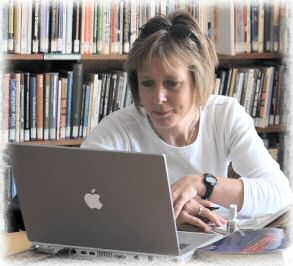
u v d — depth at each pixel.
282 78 3.89
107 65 3.76
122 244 1.64
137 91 2.18
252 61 4.08
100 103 3.49
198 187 1.99
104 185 1.58
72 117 3.43
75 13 3.33
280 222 1.88
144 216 1.58
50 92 3.36
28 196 1.68
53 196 1.65
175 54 2.00
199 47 2.06
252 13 3.77
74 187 1.61
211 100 2.31
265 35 3.82
